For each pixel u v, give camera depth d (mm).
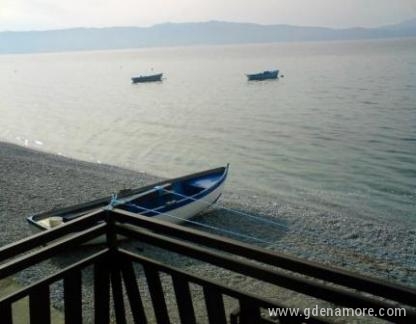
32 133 42156
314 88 74562
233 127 42156
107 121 48625
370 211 18828
